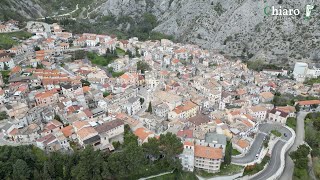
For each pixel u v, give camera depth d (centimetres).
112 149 15188
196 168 15275
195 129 17300
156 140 14912
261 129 19225
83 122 16338
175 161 14688
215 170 15075
